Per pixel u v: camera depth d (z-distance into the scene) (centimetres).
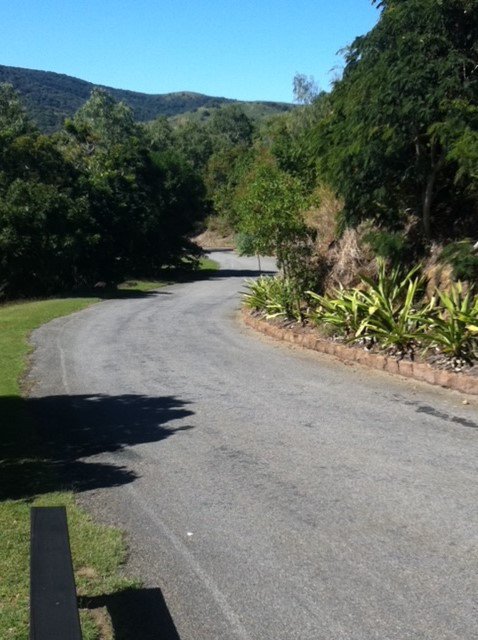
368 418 794
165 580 446
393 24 1127
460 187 1222
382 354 1057
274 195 1472
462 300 1048
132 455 708
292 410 847
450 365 941
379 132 1125
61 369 1195
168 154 3978
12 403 952
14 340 1527
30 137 3042
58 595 337
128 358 1272
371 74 1127
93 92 7569
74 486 622
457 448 677
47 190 2795
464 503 546
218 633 386
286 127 4225
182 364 1188
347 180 1224
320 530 511
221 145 9838
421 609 400
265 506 559
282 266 1505
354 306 1165
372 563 457
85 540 502
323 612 402
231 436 754
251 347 1320
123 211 3397
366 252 1359
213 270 4188
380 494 571
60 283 2945
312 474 625
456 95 1066
